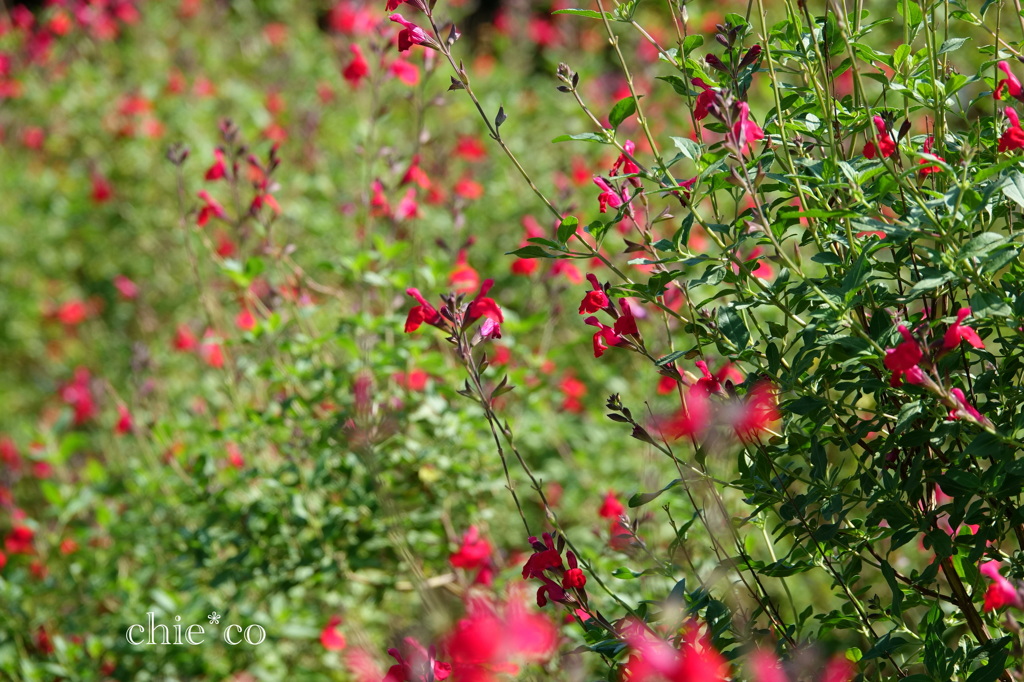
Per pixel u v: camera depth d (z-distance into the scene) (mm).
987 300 2238
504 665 2674
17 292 8562
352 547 4336
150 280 8266
